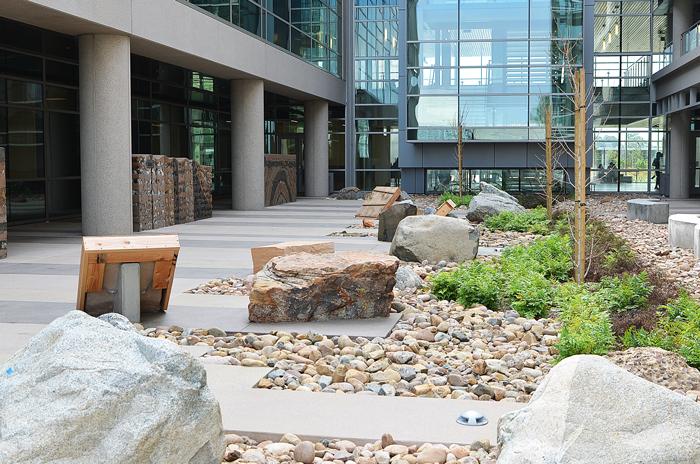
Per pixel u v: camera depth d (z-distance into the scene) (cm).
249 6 2817
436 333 929
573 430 389
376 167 4469
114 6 1836
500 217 2294
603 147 4341
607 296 1073
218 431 418
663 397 399
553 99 3794
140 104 2859
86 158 1930
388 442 534
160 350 411
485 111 3825
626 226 2394
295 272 968
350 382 706
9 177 2206
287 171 3619
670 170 4012
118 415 381
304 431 557
